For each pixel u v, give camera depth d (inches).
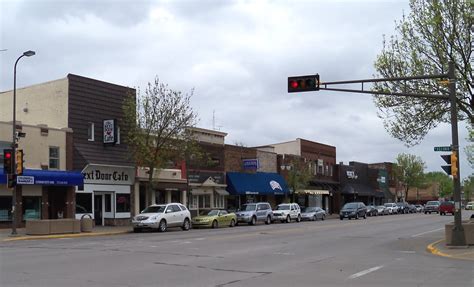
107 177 1478.8
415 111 964.6
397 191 3843.5
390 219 2059.5
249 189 1979.6
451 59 893.8
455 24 886.4
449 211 2578.7
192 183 1765.5
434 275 522.3
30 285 440.5
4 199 1237.1
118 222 1504.7
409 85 945.5
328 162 2787.9
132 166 1542.8
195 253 724.7
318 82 803.4
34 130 1301.7
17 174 1084.5
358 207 2223.2
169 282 468.4
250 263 621.9
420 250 794.2
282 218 1859.0
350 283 472.4
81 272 522.3
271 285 458.0
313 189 2518.5
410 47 936.3
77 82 1430.9
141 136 1443.2
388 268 580.7
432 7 898.1
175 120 1466.5
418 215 2618.1
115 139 1472.7
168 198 1701.5
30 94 1475.1
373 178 3358.8
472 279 492.4
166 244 868.6
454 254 711.7
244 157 2066.9
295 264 616.7
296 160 2301.9
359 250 794.8
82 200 1412.4
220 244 877.2
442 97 798.5
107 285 445.4
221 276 511.8
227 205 1977.1
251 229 1375.5
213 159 1891.0
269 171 2222.0
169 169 1679.4
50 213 1331.2
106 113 1504.7
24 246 832.3
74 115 1413.6
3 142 1232.8
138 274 514.6
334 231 1255.5
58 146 1358.3
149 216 1264.8
